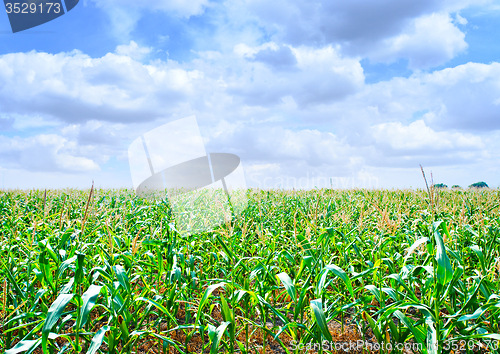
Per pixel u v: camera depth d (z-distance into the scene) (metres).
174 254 3.75
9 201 9.30
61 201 8.70
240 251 4.90
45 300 3.40
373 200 7.79
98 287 2.31
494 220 5.73
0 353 2.77
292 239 5.33
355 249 3.92
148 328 3.23
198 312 2.64
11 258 3.74
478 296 3.26
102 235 4.48
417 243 2.98
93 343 2.13
